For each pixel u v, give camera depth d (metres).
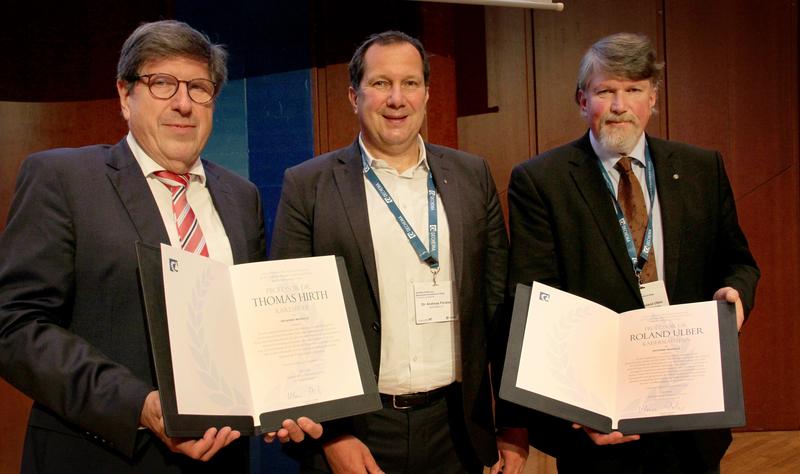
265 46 3.16
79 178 1.55
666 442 1.84
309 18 3.17
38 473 1.48
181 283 1.42
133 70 1.61
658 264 1.89
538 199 1.98
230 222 1.74
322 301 1.63
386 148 1.94
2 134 3.08
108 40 3.11
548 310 1.70
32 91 3.08
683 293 1.86
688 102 3.78
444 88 3.31
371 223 1.89
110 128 3.13
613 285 1.86
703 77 3.78
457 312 1.89
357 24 3.19
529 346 1.66
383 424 1.85
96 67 3.11
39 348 1.41
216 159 3.15
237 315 1.56
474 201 1.97
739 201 3.81
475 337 1.90
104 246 1.51
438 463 1.89
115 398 1.39
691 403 1.64
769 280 3.83
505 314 1.98
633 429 1.64
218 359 1.44
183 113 1.61
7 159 3.08
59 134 3.11
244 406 1.46
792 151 3.78
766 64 3.77
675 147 1.99
